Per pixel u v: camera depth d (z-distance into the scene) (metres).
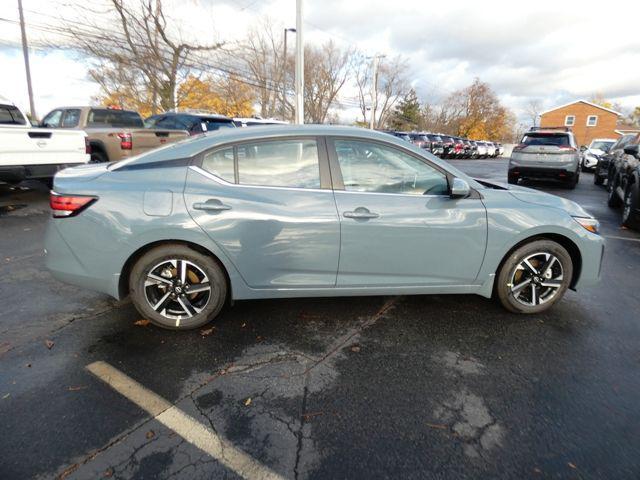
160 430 2.03
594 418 2.18
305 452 1.91
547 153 10.84
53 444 1.91
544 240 3.21
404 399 2.30
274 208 2.83
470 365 2.65
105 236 2.73
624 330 3.16
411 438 2.01
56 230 2.78
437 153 28.55
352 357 2.72
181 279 2.89
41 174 6.89
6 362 2.56
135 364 2.58
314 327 3.11
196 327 3.00
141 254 2.84
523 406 2.26
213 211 2.76
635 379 2.53
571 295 3.83
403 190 3.04
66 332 2.95
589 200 10.03
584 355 2.79
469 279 3.17
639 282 4.26
